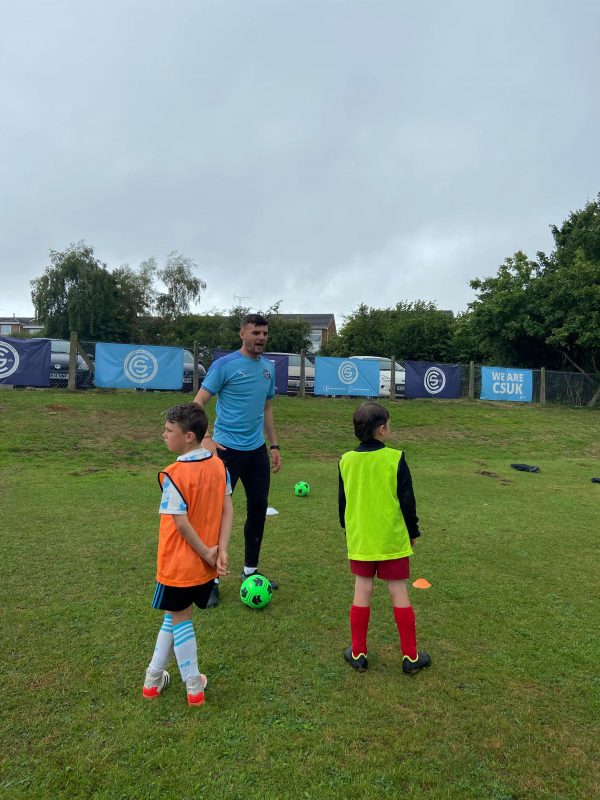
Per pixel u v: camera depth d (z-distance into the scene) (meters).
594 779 2.18
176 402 13.81
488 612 3.83
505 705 2.68
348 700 2.69
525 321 22.88
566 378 21.12
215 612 3.71
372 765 2.23
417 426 14.79
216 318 45.44
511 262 24.05
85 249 38.97
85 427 11.32
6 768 2.15
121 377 14.20
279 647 3.22
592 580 4.53
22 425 10.94
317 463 10.77
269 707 2.61
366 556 2.97
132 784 2.09
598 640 3.42
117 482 8.06
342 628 3.50
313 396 17.28
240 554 4.98
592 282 21.80
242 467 4.20
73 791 2.04
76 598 3.80
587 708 2.68
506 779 2.17
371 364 17.67
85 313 37.81
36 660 2.96
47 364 13.70
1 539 5.07
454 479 9.48
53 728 2.40
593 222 24.23
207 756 2.26
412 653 2.97
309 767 2.21
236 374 4.12
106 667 2.92
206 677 2.86
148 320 43.72
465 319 26.38
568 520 6.62
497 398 19.83
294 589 4.15
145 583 4.11
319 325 68.56
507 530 6.07
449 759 2.28
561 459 12.90
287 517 6.36
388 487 3.00
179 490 2.58
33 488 7.36
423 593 4.16
